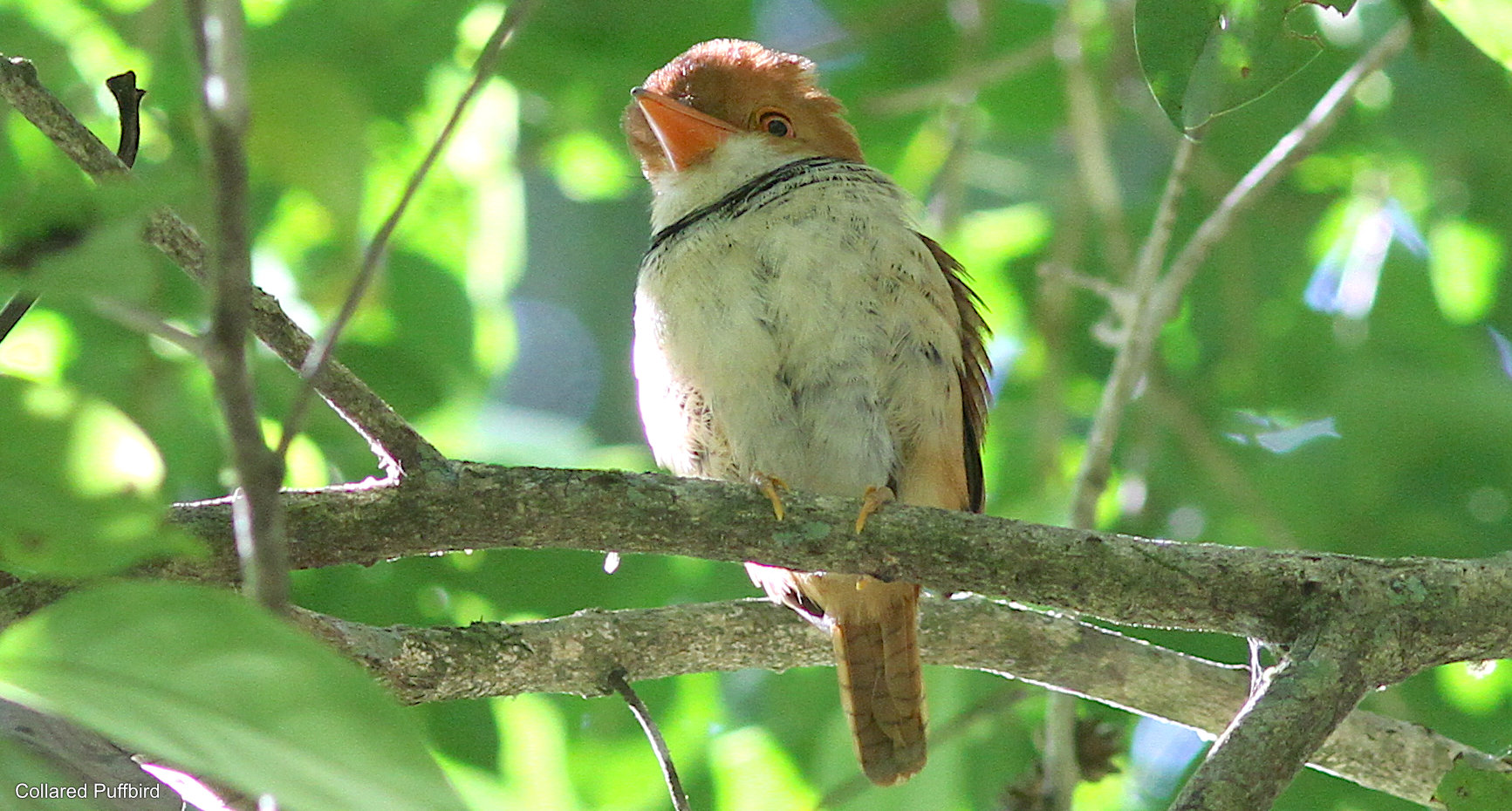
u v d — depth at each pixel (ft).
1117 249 36.52
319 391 19.34
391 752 11.29
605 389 52.75
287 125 24.68
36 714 16.38
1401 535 37.32
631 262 53.62
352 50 35.24
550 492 20.02
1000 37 44.27
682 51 41.75
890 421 26.40
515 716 34.58
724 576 35.24
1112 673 26.45
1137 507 35.96
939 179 40.27
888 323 26.18
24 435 12.26
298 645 11.27
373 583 32.63
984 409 29.22
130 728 11.34
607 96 40.96
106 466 12.39
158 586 11.19
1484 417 37.06
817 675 35.50
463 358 37.32
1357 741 26.11
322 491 19.69
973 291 29.17
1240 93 20.30
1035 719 34.73
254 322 19.07
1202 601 20.04
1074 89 37.04
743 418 26.32
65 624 11.13
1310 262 42.22
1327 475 37.96
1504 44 23.43
